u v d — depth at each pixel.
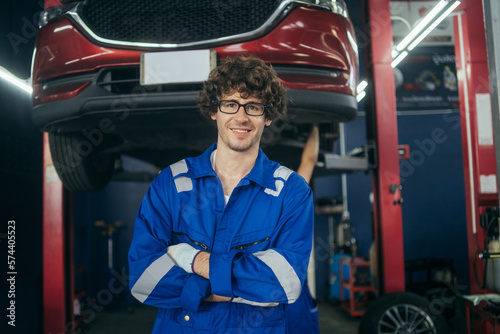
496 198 3.53
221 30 1.98
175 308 1.03
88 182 2.75
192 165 1.11
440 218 6.51
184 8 1.98
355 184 6.65
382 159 3.37
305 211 1.06
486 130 3.58
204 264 0.96
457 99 6.57
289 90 1.95
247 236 1.04
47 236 3.18
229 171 1.09
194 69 1.92
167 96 1.89
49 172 3.21
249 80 1.02
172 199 1.07
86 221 5.86
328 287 6.46
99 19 2.02
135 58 1.95
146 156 3.40
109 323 5.03
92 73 1.99
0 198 3.51
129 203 6.22
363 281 5.53
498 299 2.73
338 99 2.07
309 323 1.55
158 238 1.04
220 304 1.00
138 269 1.00
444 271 4.92
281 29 1.97
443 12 2.90
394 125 3.41
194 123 2.14
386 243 3.32
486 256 2.42
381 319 3.01
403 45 3.53
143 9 1.99
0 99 3.61
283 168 1.12
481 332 3.15
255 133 1.05
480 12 3.66
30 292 4.05
